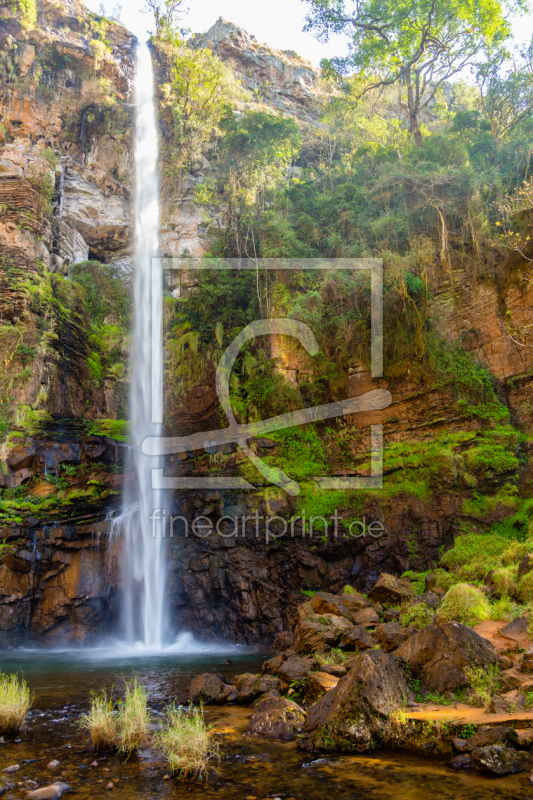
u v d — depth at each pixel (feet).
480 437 69.87
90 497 79.66
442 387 74.43
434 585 50.57
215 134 136.05
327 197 96.53
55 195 113.80
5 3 123.65
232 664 49.90
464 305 78.74
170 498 80.94
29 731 27.66
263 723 26.94
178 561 72.59
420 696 27.48
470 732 22.98
